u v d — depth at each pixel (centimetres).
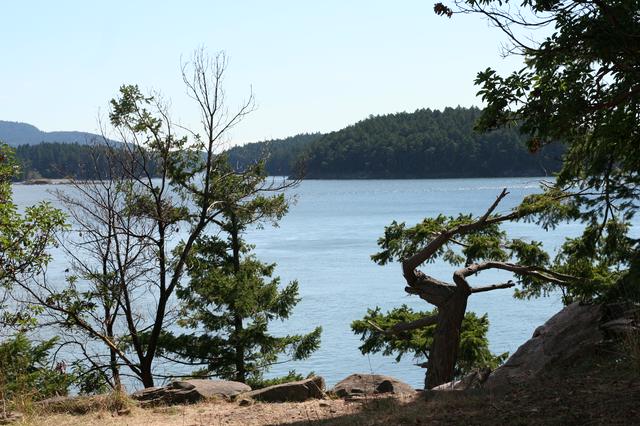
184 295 2708
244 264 2850
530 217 2120
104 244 2328
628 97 1141
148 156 2456
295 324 5206
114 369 2200
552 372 1023
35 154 15512
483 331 2328
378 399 1011
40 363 1786
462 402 878
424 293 2162
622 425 691
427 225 2477
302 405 1045
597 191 1730
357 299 6209
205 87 2541
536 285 2306
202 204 2630
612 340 1045
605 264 1972
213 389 1177
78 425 957
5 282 1881
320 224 14550
